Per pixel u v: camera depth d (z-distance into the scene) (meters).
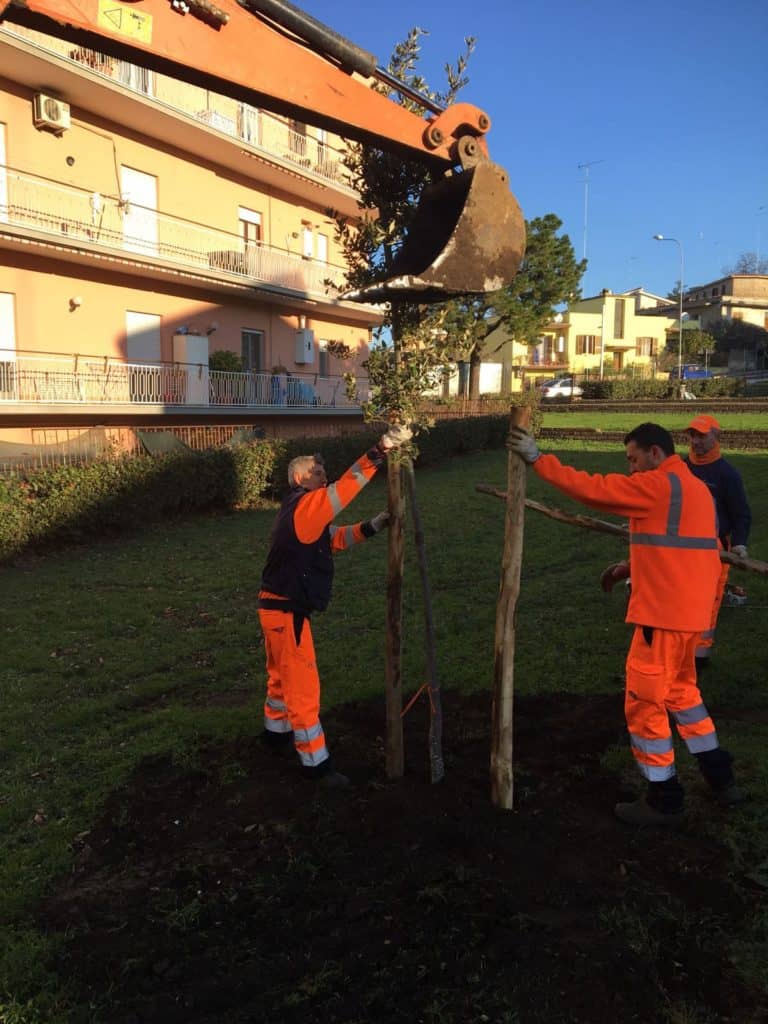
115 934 2.79
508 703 3.43
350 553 10.73
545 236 37.12
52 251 18.05
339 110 2.80
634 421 33.69
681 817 3.38
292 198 26.64
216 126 21.78
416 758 4.12
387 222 3.61
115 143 19.89
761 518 12.16
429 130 3.03
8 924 2.87
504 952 2.58
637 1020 2.30
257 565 10.51
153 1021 2.36
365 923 2.77
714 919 2.75
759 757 3.99
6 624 7.67
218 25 2.48
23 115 17.64
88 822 3.64
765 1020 2.29
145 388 20.47
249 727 4.67
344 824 3.41
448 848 3.20
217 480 15.59
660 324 71.75
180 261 20.67
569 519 3.70
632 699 3.41
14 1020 2.36
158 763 4.27
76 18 2.21
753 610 7.02
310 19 2.64
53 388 18.34
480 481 19.00
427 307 3.47
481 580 8.96
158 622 7.73
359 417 29.61
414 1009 2.36
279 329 26.61
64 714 5.19
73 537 12.36
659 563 3.32
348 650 6.34
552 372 69.44
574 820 3.44
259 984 2.49
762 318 80.06
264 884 3.02
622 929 2.67
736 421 30.92
